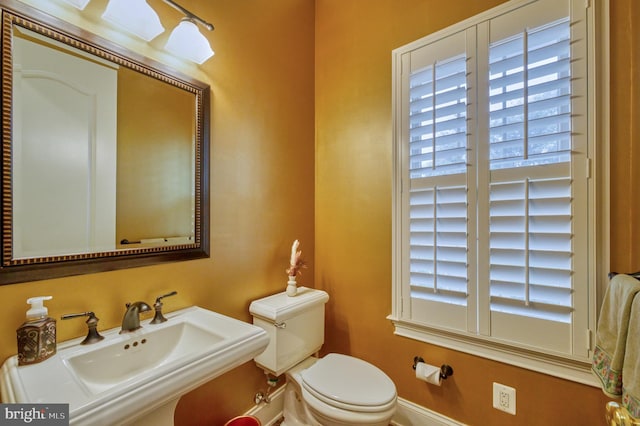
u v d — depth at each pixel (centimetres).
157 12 124
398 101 172
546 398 130
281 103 187
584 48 120
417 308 164
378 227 181
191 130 137
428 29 162
